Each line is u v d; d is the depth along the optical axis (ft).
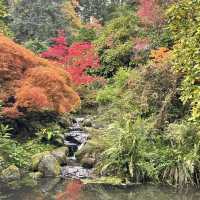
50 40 106.01
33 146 50.21
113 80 83.41
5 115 49.70
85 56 84.02
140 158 42.88
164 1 80.48
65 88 53.47
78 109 74.13
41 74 51.88
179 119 48.34
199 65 24.16
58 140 52.24
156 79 53.88
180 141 43.50
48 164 44.01
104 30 98.17
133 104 57.41
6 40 53.26
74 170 44.73
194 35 25.17
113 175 42.68
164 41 78.54
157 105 52.75
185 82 25.93
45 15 109.09
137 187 40.16
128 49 86.12
